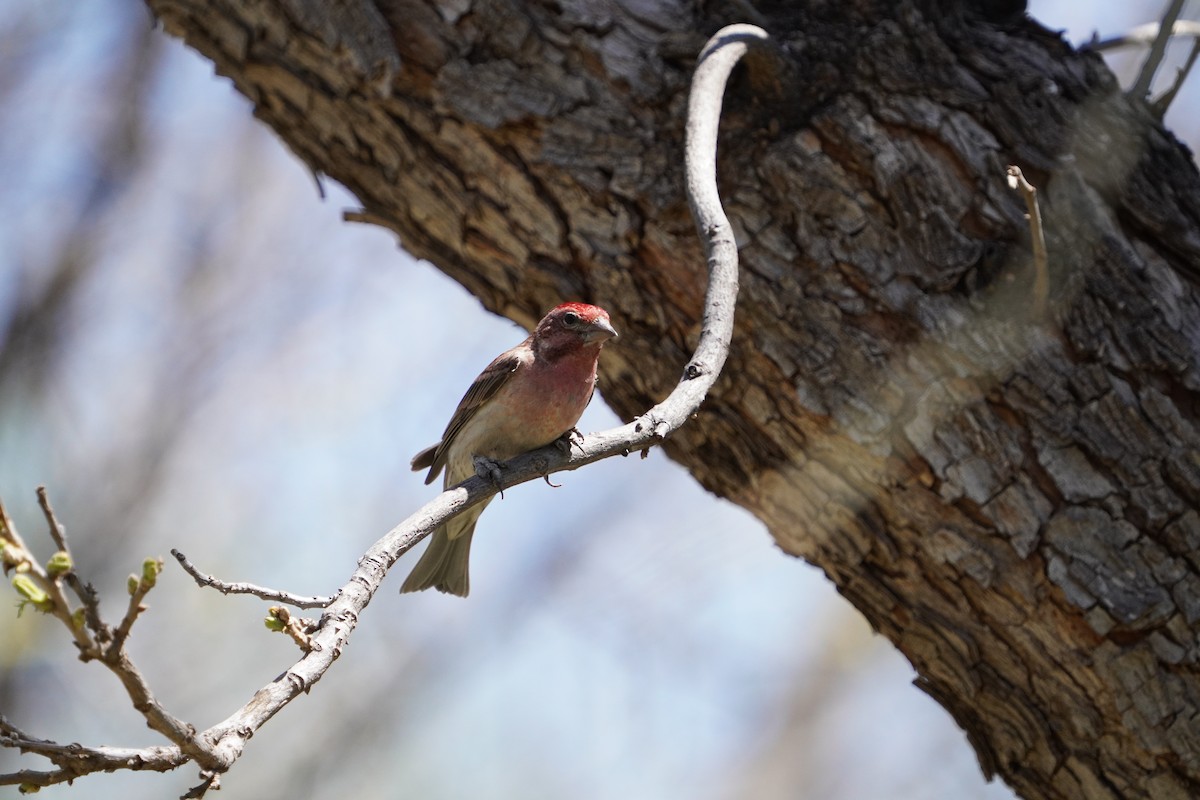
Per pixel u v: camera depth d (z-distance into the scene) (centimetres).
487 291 1145
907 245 955
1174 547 889
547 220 1045
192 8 1080
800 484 1005
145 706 469
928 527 944
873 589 1002
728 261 866
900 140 972
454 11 1032
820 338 961
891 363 944
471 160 1055
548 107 1023
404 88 1051
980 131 973
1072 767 934
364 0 1029
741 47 959
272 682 543
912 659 1006
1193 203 984
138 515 2322
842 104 989
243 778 2192
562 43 1035
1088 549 895
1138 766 903
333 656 568
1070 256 941
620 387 1114
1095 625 890
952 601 953
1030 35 1043
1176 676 883
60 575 462
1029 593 911
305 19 1038
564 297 1077
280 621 566
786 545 1060
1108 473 902
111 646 461
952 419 927
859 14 1033
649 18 1043
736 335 988
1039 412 915
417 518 693
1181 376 915
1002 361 925
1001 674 952
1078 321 925
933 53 1000
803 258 973
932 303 944
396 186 1110
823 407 958
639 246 1022
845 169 975
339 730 2255
